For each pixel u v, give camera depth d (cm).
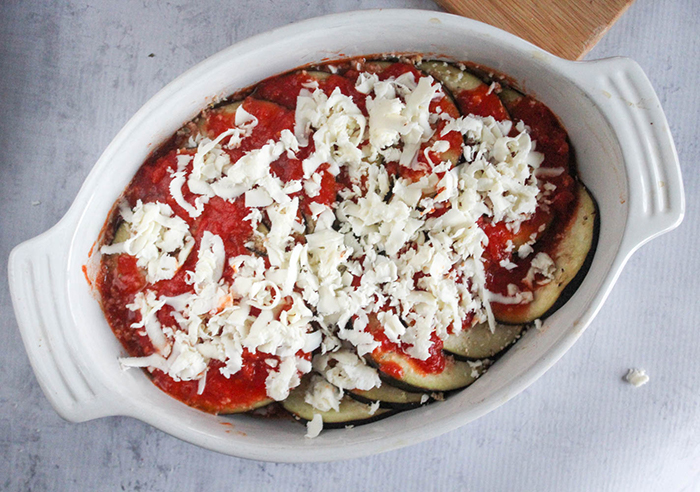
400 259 45
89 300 45
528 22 50
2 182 51
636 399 51
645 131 43
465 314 45
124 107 51
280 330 43
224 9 51
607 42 51
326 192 45
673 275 52
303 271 44
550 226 47
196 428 44
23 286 43
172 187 44
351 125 45
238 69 45
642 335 52
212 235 44
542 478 51
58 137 51
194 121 46
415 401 46
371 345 44
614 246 44
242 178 44
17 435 51
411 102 44
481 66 46
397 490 51
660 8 52
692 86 52
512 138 45
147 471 51
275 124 45
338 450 43
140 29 51
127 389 44
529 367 44
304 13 51
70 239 43
